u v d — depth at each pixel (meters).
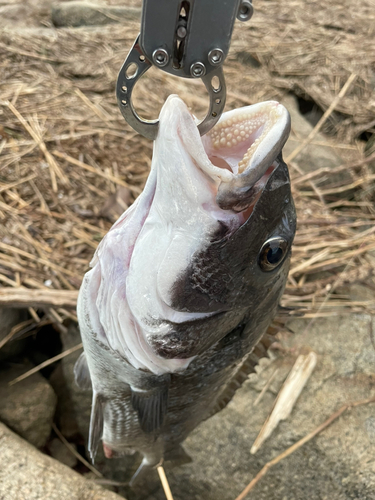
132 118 0.22
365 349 0.61
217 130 0.25
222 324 0.28
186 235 0.24
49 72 0.94
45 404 0.57
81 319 0.30
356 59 1.12
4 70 0.91
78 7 1.13
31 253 0.62
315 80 1.05
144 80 0.95
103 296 0.28
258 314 0.30
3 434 0.48
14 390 0.57
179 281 0.25
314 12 1.35
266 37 1.19
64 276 0.60
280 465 0.54
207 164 0.23
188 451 0.57
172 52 0.19
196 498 0.57
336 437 0.54
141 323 0.27
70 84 0.91
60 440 0.62
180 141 0.23
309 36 1.21
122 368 0.31
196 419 0.43
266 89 1.03
